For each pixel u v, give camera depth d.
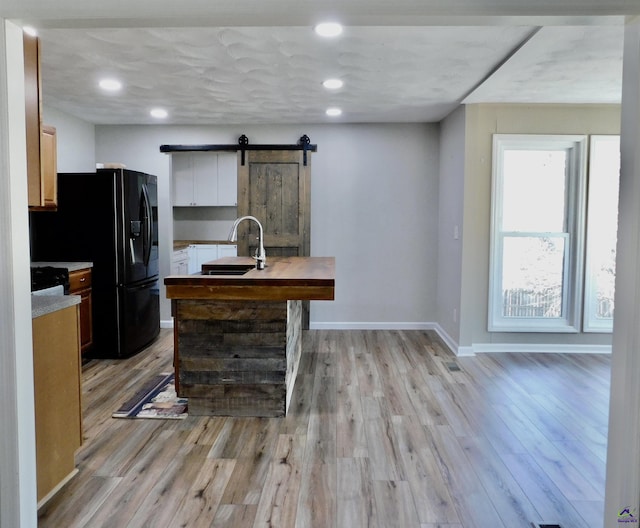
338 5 1.44
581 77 3.24
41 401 1.96
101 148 5.03
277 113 4.49
